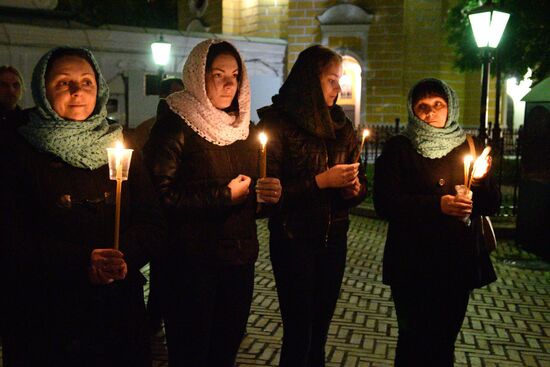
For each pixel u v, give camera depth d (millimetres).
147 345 2646
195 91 3205
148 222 2691
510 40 14773
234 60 3281
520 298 6512
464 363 4766
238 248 3199
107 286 2510
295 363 3609
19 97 5730
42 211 2418
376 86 23188
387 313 5902
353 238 9781
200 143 3174
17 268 2357
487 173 3545
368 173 16688
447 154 3564
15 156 2410
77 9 22016
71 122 2432
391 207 3518
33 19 17719
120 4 28719
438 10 24031
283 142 3672
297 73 3729
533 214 7980
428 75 24344
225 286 3227
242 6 25594
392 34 22859
